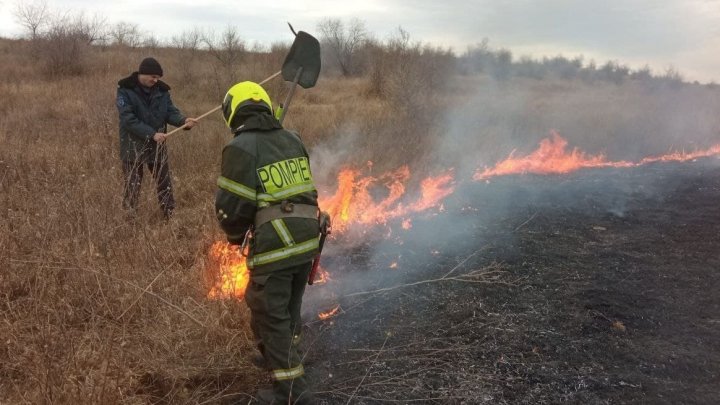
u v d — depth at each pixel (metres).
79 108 11.33
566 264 4.73
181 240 4.53
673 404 2.86
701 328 3.64
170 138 7.82
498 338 3.49
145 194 4.90
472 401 2.89
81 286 3.47
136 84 5.03
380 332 3.57
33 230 4.03
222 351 3.07
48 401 2.45
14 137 7.85
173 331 3.16
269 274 2.63
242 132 2.69
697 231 5.66
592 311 3.85
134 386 2.81
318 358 3.27
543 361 3.25
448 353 3.32
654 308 3.92
